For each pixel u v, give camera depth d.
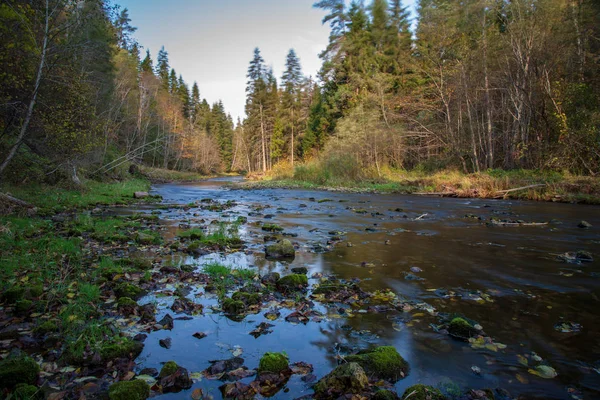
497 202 16.62
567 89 20.17
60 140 13.66
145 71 57.91
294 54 52.84
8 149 12.71
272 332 3.85
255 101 55.31
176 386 2.84
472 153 26.03
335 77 39.06
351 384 2.78
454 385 2.89
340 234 9.31
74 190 17.47
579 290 5.10
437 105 30.64
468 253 7.23
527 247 7.70
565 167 19.56
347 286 5.27
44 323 3.72
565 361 3.28
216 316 4.25
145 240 7.93
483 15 24.53
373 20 36.75
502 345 3.56
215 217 12.36
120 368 3.08
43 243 6.92
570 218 11.55
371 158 31.02
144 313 4.16
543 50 21.06
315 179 30.70
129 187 23.78
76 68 13.41
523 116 22.95
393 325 4.03
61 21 11.49
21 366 2.80
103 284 5.12
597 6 19.95
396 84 35.25
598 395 2.79
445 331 3.88
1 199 10.49
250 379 2.97
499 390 2.82
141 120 44.81
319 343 3.62
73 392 2.70
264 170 53.47
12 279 5.00
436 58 28.88
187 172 59.34
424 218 11.95
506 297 4.86
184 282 5.45
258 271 6.10
